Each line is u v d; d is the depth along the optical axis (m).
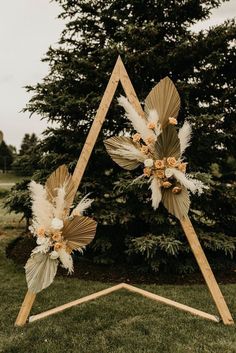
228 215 7.13
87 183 6.75
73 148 7.25
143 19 7.16
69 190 4.15
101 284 5.90
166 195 4.21
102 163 7.31
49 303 5.00
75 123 7.30
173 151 4.11
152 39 6.62
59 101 7.05
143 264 6.68
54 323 4.20
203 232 6.70
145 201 6.56
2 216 14.10
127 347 3.62
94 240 7.06
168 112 4.28
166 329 4.04
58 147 7.57
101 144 6.94
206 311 4.68
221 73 6.98
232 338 3.79
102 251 6.80
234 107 6.87
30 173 8.22
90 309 4.66
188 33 7.02
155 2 6.85
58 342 3.74
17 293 5.40
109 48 6.41
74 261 7.24
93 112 7.14
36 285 3.96
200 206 6.97
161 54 6.84
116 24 7.33
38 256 3.96
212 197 6.96
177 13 6.94
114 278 6.32
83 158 4.32
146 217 6.43
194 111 6.89
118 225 7.26
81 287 5.72
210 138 6.64
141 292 4.45
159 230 6.46
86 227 4.04
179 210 4.16
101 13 7.19
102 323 4.22
